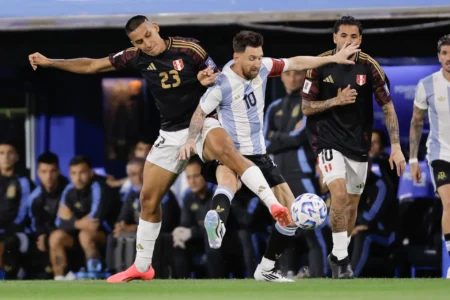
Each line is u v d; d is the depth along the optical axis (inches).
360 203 1610.5
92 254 1681.8
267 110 1672.0
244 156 1170.6
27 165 1813.5
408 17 1557.6
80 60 1208.2
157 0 1610.5
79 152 1828.2
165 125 1203.9
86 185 1692.9
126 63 1194.6
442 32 1653.5
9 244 1700.3
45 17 1611.7
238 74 1151.0
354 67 1289.4
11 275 1699.1
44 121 1819.6
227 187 1127.0
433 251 1628.9
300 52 1690.5
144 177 1219.9
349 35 1273.4
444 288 1039.0
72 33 1684.3
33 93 1812.3
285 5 1581.0
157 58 1172.5
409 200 1647.4
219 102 1152.2
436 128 1393.9
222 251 1621.6
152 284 1141.7
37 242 1696.6
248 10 1581.0
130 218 1667.1
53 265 1689.2
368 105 1311.5
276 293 976.3
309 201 1099.9
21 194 1721.2
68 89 1824.6
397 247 1611.7
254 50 1131.9
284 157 1641.2
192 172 1633.9
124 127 1823.3
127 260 1657.2
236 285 1107.3
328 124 1307.8
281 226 1128.8
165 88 1179.9
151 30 1152.2
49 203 1700.3
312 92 1304.1
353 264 1600.6
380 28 1603.1
